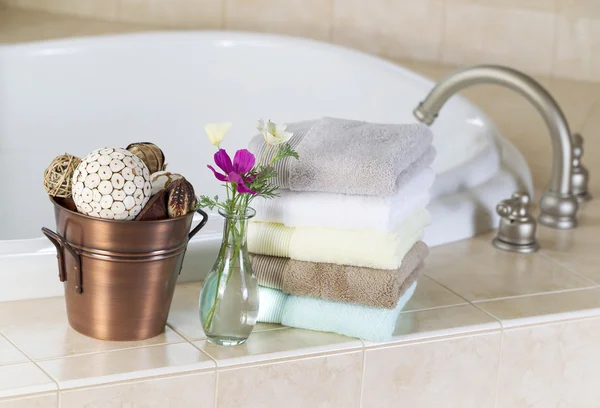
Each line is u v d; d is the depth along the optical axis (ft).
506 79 5.90
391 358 4.13
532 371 4.58
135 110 7.85
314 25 9.69
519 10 9.50
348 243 3.96
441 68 9.48
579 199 6.59
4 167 7.14
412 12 9.61
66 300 3.92
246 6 9.65
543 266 5.25
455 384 4.36
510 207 5.49
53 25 9.07
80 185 3.64
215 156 3.77
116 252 3.68
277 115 8.00
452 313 4.46
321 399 4.03
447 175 5.77
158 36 7.91
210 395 3.76
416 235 4.34
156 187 3.87
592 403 4.81
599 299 4.82
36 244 4.28
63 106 7.64
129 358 3.71
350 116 7.82
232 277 3.84
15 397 3.37
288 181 3.98
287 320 4.14
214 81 8.01
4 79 7.43
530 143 7.72
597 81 9.49
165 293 3.88
